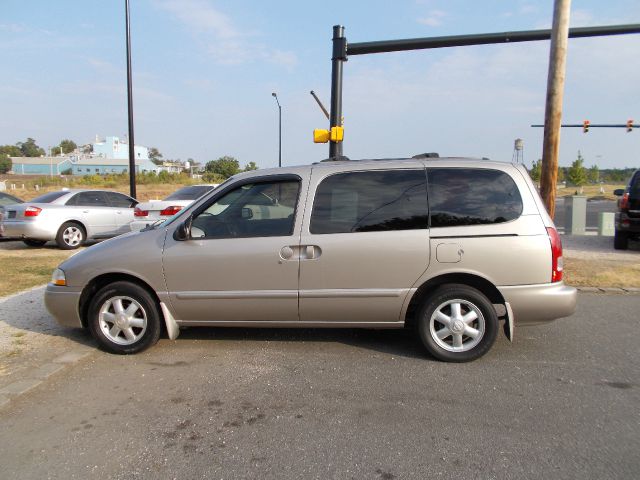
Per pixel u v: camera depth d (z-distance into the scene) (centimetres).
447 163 450
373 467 285
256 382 407
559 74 764
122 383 407
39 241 1235
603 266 857
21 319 579
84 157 10500
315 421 340
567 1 751
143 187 4684
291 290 446
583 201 1430
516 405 361
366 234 439
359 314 447
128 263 461
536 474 276
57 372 425
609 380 405
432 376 415
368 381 406
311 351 477
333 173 457
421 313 442
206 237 459
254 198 466
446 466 285
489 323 432
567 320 575
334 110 1055
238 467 287
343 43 1035
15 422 343
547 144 782
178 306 462
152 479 277
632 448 302
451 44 1021
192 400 375
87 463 293
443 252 429
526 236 425
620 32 1020
